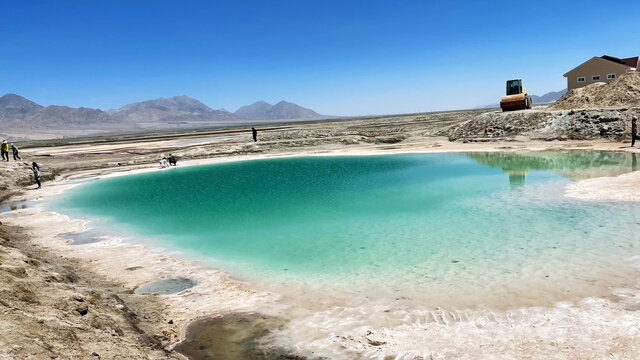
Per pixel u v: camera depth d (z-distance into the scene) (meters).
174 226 17.11
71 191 27.09
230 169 34.69
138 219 18.59
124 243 14.89
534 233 13.37
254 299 9.81
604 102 42.59
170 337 8.14
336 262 12.02
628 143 32.09
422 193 20.94
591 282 9.52
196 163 39.47
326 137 53.59
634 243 11.78
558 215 15.18
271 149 47.28
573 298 8.81
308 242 14.05
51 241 15.32
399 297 9.48
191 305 9.59
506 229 14.03
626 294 8.84
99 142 79.12
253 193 23.58
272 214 18.28
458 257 11.77
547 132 38.84
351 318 8.63
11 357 5.30
